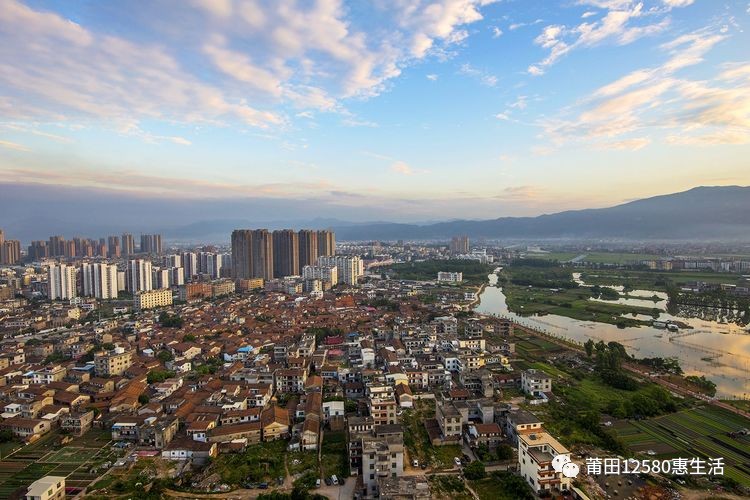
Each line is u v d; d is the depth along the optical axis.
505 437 144.00
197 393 185.50
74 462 138.38
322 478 126.88
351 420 147.62
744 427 157.00
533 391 189.88
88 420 163.88
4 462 139.00
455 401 162.50
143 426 152.25
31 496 111.81
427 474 127.38
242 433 149.25
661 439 148.38
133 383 197.00
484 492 118.75
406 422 163.50
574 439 146.50
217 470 130.88
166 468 132.38
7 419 160.88
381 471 120.75
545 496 114.31
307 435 143.75
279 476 127.19
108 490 121.69
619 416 164.38
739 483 121.12
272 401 185.75
